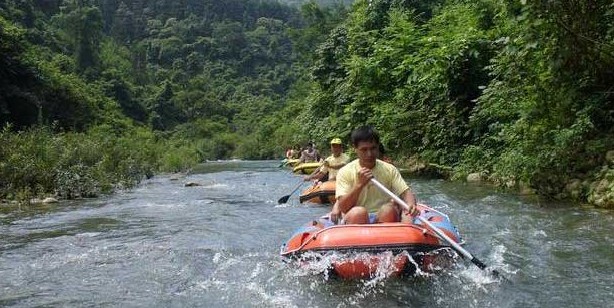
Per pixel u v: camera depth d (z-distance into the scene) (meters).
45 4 58.00
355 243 3.96
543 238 5.21
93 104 30.78
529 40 7.10
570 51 7.06
